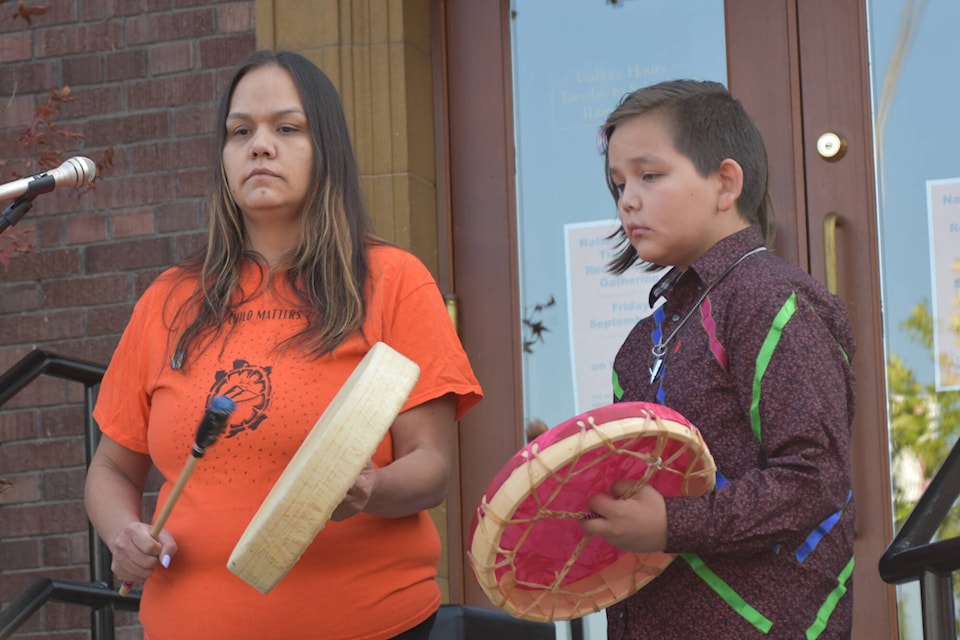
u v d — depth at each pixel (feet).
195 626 8.38
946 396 14.21
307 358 8.64
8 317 16.66
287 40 15.72
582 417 7.17
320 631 8.34
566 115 15.71
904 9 14.69
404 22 15.52
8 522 16.46
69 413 16.43
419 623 8.79
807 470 7.42
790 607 7.64
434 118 15.96
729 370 7.91
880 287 14.46
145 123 16.47
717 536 7.40
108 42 16.66
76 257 16.55
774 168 14.82
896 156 14.58
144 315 9.41
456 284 15.78
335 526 8.45
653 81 15.46
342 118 9.45
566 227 15.58
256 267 9.19
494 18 15.94
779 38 14.94
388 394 7.41
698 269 8.22
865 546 14.16
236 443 8.50
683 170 8.32
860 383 14.35
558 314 15.52
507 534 7.54
